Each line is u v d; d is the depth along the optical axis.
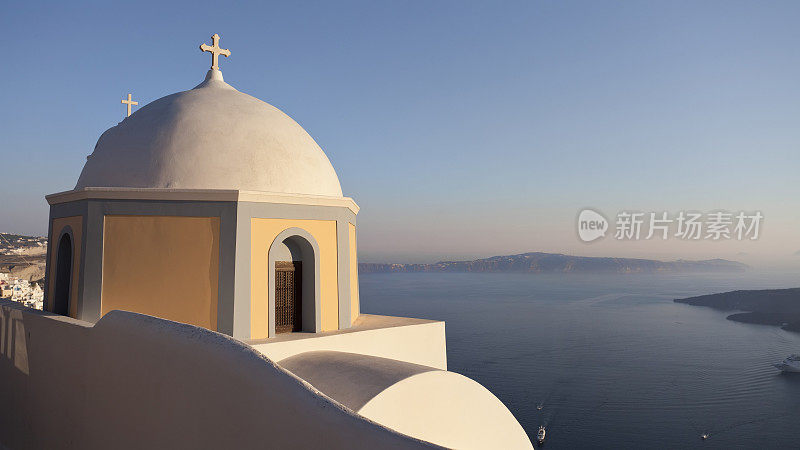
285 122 9.98
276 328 8.69
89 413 5.93
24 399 8.15
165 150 8.65
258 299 8.12
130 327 5.25
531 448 7.75
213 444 3.99
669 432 75.00
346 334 8.56
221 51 11.06
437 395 6.55
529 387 104.50
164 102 9.79
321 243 9.03
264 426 3.65
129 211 8.09
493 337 175.25
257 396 3.73
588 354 143.00
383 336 9.09
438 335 9.95
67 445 6.52
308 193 9.21
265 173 8.83
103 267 8.08
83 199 8.31
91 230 8.12
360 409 5.75
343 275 9.30
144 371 4.88
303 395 3.53
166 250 8.02
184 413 4.30
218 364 4.06
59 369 6.98
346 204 9.42
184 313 7.89
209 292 7.89
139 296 7.99
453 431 6.68
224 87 10.56
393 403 6.10
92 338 6.03
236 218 8.01
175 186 8.35
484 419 7.08
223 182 8.49
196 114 9.20
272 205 8.40
